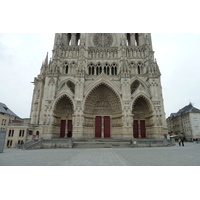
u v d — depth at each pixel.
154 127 36.88
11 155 16.89
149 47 46.06
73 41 50.19
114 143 29.98
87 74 43.41
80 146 28.83
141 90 39.66
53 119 37.72
